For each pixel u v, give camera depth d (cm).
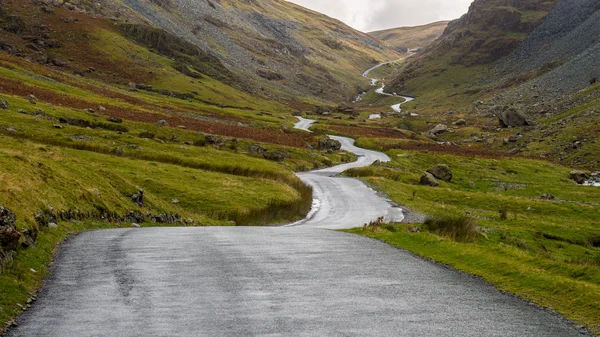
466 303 1516
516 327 1297
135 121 9556
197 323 1282
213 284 1673
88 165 3788
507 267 1938
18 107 7419
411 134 17900
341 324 1295
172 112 13188
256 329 1245
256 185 5462
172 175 5153
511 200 6719
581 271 1853
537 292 1636
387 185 7106
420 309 1442
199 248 2344
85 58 19388
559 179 9819
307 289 1642
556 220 5491
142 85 18262
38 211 2325
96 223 2895
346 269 1970
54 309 1367
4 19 19625
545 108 19925
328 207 5472
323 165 9962
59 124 6856
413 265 2095
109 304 1423
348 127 18275
